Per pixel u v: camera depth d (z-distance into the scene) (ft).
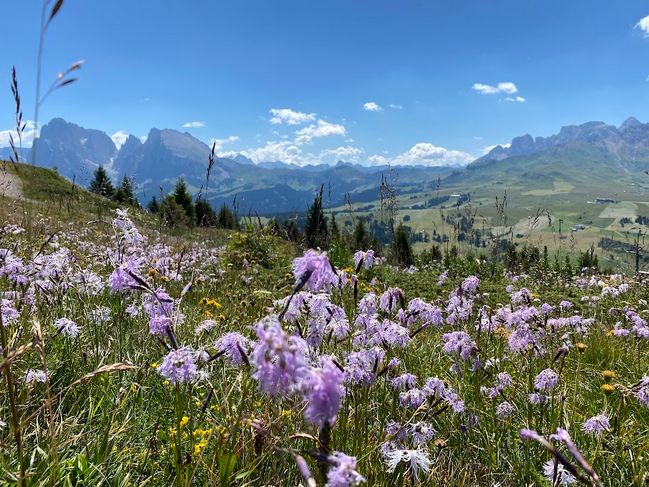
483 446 14.53
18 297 17.20
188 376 9.19
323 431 7.64
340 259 49.47
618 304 39.96
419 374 17.22
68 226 49.39
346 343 15.14
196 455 10.58
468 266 59.21
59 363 14.49
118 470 10.48
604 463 13.21
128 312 16.63
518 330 16.26
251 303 25.80
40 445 10.97
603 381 19.63
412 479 10.91
